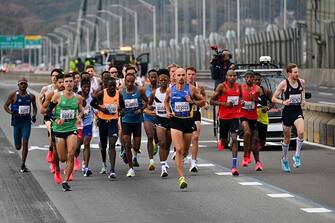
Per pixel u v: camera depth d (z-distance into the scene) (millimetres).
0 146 53281
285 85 38219
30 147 52469
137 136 38562
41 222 25859
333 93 107562
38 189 33594
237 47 179625
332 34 145375
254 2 199500
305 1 176125
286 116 38562
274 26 191500
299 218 25828
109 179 36656
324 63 150125
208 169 39625
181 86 33875
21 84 39312
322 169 39000
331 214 26562
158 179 36344
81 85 38844
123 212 27625
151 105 37719
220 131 38938
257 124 39500
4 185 34812
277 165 40969
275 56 171000
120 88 39312
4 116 82812
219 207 28297
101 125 37469
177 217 26406
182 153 33594
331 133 50312
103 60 172125
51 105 33688
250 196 30828
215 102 38406
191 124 34031
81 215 27141
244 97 38531
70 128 33719
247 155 40094
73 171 37031
